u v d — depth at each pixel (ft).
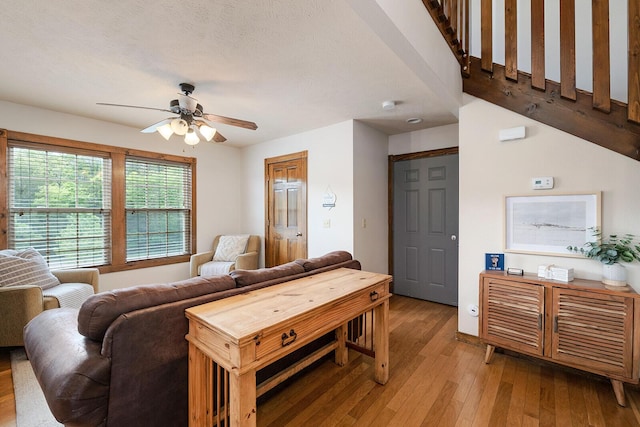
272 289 5.77
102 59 6.77
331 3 4.90
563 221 7.30
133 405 4.04
